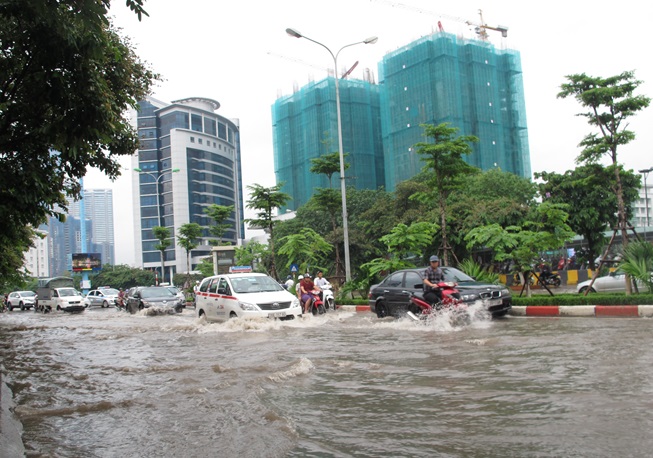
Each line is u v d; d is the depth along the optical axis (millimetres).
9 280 19719
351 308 19297
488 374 5832
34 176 7219
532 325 10609
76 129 6500
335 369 6613
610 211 29125
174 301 23344
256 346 9242
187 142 121562
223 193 129375
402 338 9484
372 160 81625
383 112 81938
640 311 11406
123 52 9312
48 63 6160
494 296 12219
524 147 81000
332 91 78812
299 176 82562
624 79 13477
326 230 50594
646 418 3887
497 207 29250
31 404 5449
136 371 7332
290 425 4121
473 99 76625
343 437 3844
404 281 13570
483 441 3602
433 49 75000
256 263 36250
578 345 7488
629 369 5625
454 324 11336
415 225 18625
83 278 72062
